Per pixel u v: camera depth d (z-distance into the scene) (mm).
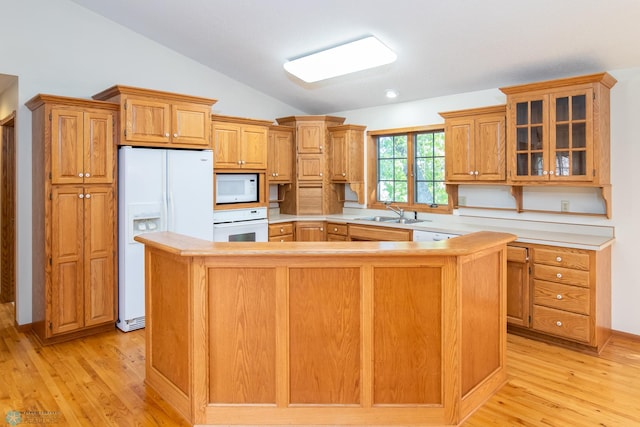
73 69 3842
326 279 2240
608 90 3346
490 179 3852
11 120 3920
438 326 2250
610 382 2729
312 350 2260
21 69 3580
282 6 3336
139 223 3697
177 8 3639
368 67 4027
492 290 2574
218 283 2250
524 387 2668
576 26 2941
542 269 3361
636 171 3311
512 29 3113
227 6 3469
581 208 3623
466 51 3521
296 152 5344
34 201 3619
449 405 2250
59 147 3324
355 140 5258
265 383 2277
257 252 2150
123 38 4133
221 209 4406
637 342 3371
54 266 3350
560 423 2273
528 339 3480
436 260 2213
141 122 3621
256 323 2258
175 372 2445
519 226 3994
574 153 3303
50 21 3707
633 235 3352
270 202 5531
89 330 3598
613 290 3467
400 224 4426
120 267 3678
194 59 4641
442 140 4676
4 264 4594
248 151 4664
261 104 5293
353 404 2270
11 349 3297
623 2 2645
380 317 2248
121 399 2541
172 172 3834
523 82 3846
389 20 3252
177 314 2400
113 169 3615
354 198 5500
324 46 3832
